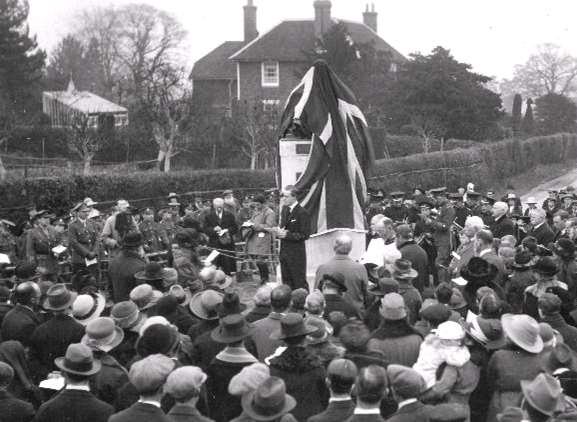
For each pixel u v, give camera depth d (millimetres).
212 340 7949
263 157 48469
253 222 19719
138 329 8219
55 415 6512
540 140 64188
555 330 8266
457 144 55531
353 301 10734
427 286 15492
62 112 61125
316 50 58000
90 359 6633
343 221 16594
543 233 18078
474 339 7684
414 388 5934
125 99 80125
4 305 9586
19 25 76438
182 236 13469
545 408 5453
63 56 107688
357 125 17062
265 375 5984
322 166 16453
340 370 6027
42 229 16922
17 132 49594
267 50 66875
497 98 61938
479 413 7699
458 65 61469
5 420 6621
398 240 13609
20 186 23656
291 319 6953
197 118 48750
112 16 105188
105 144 46562
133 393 6910
